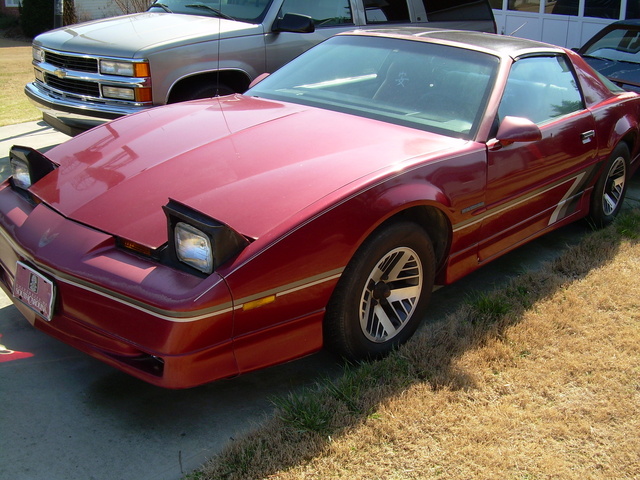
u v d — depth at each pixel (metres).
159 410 2.69
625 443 2.56
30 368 2.93
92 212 2.67
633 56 7.39
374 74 3.87
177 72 5.37
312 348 2.72
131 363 2.43
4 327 3.26
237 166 2.87
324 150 3.02
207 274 2.35
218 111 3.58
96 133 3.46
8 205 3.01
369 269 2.79
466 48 3.88
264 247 2.42
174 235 2.39
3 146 6.61
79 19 22.14
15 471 2.29
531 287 3.82
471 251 3.45
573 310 3.56
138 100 5.25
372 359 3.00
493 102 3.53
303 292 2.57
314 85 3.93
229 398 2.79
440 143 3.25
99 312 2.44
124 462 2.38
